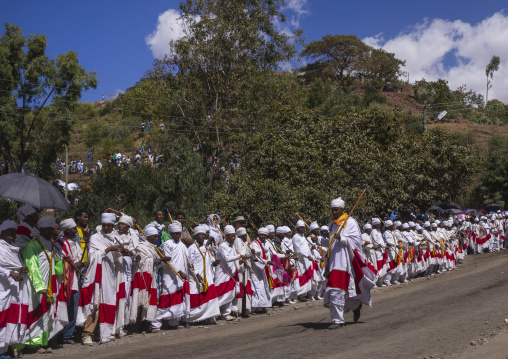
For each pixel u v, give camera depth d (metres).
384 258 17.89
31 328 8.30
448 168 29.78
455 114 80.31
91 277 9.23
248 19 33.41
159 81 33.06
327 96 74.44
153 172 23.31
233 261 11.87
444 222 23.00
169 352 8.12
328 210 20.73
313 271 14.84
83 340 9.15
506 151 43.47
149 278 10.09
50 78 28.95
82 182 40.56
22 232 8.75
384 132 29.78
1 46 28.27
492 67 103.50
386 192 25.95
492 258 26.23
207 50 31.28
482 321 9.62
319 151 24.91
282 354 7.43
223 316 11.90
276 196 19.22
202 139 31.31
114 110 77.69
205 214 19.17
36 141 30.19
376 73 96.69
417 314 10.90
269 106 31.83
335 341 8.25
